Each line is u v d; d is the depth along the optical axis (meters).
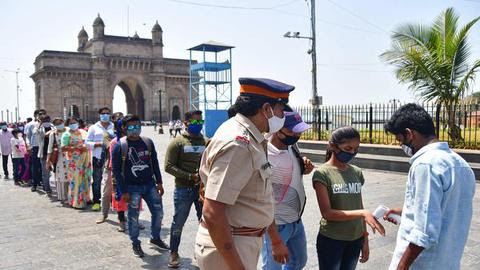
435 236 2.13
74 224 7.35
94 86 69.50
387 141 13.31
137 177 5.51
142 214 8.12
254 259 2.39
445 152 2.28
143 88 74.31
